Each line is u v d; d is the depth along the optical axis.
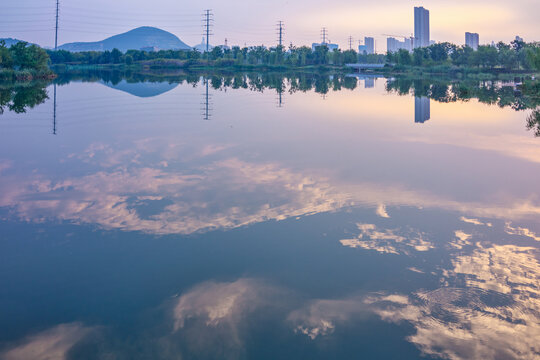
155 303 6.26
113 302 6.30
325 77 108.62
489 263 7.26
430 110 32.22
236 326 5.71
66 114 29.66
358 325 5.68
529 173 13.05
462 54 145.50
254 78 97.81
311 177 12.70
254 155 15.95
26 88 57.03
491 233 8.48
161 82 75.56
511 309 5.97
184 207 10.09
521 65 123.06
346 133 21.31
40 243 8.20
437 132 21.61
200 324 5.77
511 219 9.20
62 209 10.00
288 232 8.62
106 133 21.36
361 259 7.48
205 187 11.70
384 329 5.61
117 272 7.14
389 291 6.47
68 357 5.17
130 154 16.20
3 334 5.61
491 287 6.52
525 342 5.30
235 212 9.74
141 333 5.60
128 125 24.20
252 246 8.02
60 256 7.69
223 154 16.14
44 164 14.62
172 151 16.72
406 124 24.66
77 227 8.95
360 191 11.30
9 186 11.88
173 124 24.61
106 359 5.13
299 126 23.81
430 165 14.27
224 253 7.75
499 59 117.94
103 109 32.88
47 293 6.53
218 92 52.22
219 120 26.41
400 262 7.35
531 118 27.17
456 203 10.29
